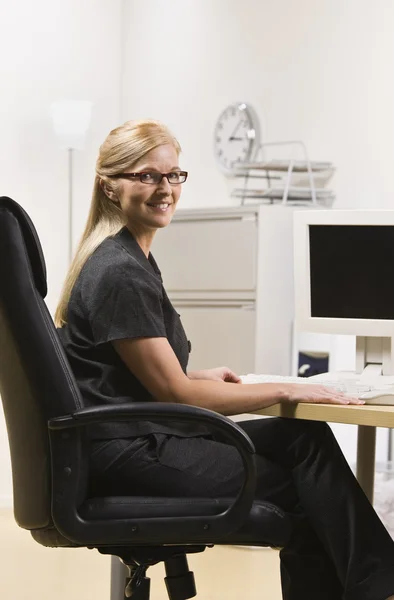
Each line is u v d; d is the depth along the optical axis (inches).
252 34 220.2
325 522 88.9
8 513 211.0
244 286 189.2
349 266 116.0
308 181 209.5
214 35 226.8
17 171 217.5
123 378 92.9
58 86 225.0
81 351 93.3
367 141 200.4
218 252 192.7
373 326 114.7
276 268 189.8
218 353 193.2
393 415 84.8
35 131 220.5
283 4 215.2
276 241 189.3
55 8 223.6
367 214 114.6
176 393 90.9
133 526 83.7
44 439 83.0
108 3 236.5
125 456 88.8
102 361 92.8
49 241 223.5
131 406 81.9
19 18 216.8
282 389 90.9
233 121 221.8
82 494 84.2
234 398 90.8
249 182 218.8
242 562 167.2
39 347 82.3
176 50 232.8
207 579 154.8
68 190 225.9
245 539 86.8
